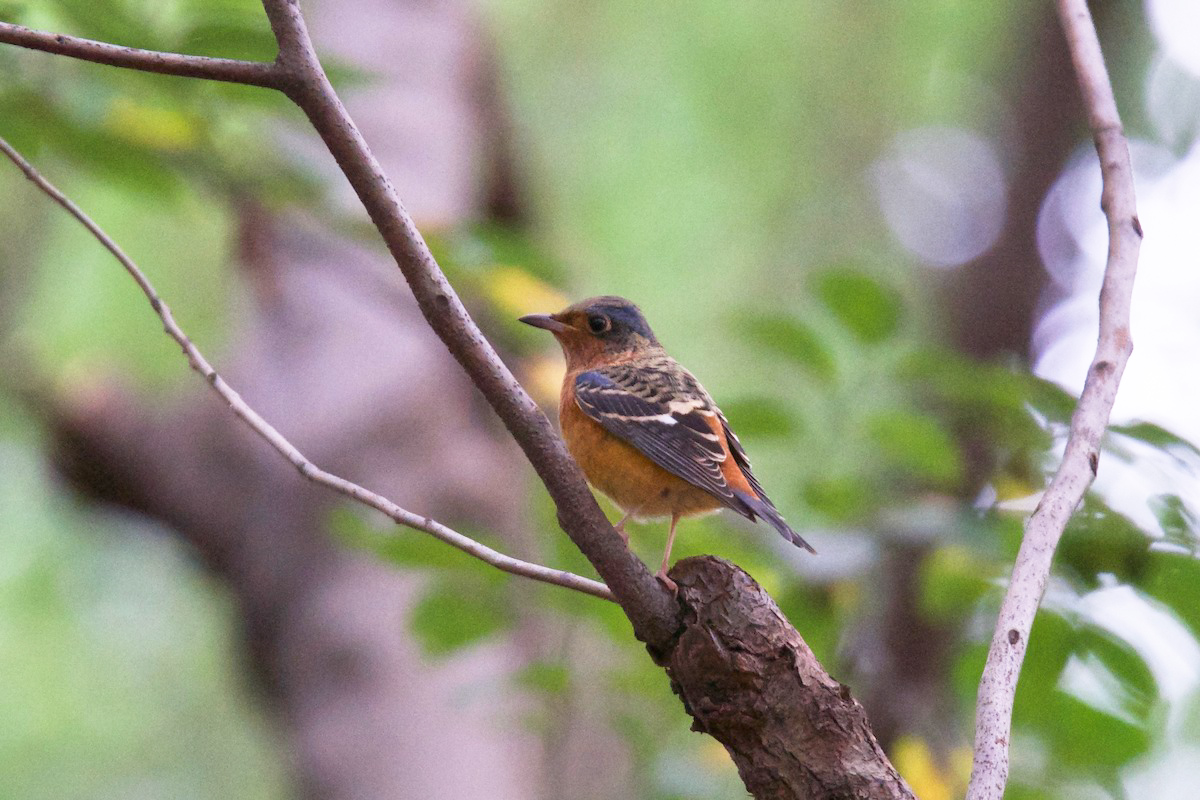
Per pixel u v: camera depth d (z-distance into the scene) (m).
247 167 10.42
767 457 14.31
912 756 10.33
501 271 10.55
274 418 12.77
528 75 17.41
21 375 13.05
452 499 12.51
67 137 9.85
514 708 11.54
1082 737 8.91
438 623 9.57
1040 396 9.68
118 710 17.02
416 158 13.55
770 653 5.91
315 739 11.93
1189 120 15.70
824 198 17.84
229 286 13.38
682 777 9.98
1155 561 8.24
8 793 16.44
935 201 18.50
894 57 17.98
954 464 9.86
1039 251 15.23
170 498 12.77
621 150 17.22
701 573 6.05
